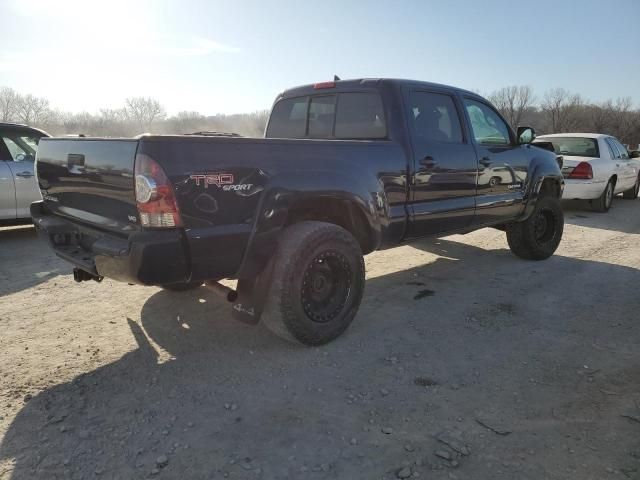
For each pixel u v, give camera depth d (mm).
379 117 4414
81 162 3350
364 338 3850
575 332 4004
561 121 69000
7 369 3281
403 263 6160
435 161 4555
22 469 2336
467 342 3799
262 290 3391
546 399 3000
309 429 2674
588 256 6590
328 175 3562
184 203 2902
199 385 3117
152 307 4438
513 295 4918
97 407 2863
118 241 3061
